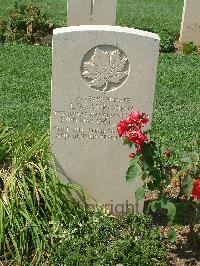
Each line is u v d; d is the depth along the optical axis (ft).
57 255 5.54
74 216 5.98
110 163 6.17
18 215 5.67
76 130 5.98
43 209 5.93
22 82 10.48
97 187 6.32
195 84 10.87
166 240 5.98
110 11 12.85
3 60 11.72
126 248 5.57
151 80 5.77
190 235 6.05
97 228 5.87
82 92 5.80
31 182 5.84
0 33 13.33
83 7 12.84
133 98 5.85
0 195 5.86
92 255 5.56
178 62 12.23
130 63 5.69
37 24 13.66
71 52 5.60
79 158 6.14
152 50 5.63
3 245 5.56
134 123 5.41
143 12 17.28
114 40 5.58
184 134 8.43
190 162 5.36
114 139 6.04
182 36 13.74
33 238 5.63
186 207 5.91
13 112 9.00
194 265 5.65
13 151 6.37
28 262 5.57
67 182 6.28
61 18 15.64
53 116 5.90
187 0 13.32
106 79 5.74
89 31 5.52
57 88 5.76
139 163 5.46
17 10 13.66
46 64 11.61
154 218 6.39
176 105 9.76
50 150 6.12
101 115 5.92
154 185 5.56
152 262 5.45
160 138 8.16
